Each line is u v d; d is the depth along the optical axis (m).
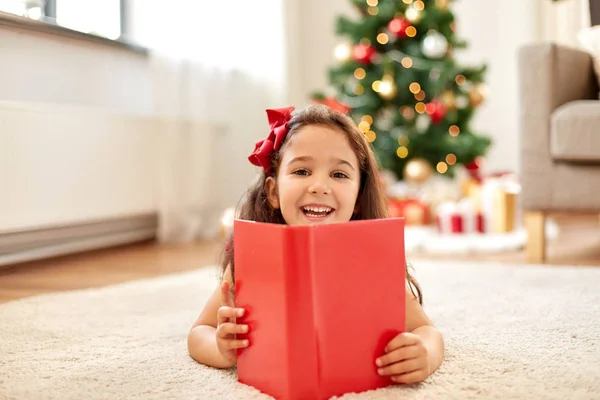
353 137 1.02
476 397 0.82
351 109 3.26
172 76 2.75
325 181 0.96
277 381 0.82
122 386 0.90
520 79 2.14
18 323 1.29
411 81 3.21
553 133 2.06
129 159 2.59
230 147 3.18
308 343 0.80
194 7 2.86
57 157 2.21
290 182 0.97
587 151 2.00
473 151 3.20
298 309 0.79
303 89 4.18
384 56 3.21
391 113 3.33
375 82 3.20
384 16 3.21
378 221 0.85
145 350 1.10
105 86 2.64
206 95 2.96
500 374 0.92
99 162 2.42
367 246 0.84
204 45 2.93
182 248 2.63
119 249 2.61
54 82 2.38
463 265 1.98
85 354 1.07
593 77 2.32
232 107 3.18
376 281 0.85
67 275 1.98
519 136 2.16
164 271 2.05
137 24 2.81
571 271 1.80
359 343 0.84
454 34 3.32
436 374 0.92
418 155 3.26
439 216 2.84
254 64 3.29
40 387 0.90
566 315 1.28
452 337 1.13
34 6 2.38
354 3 3.38
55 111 2.20
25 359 1.05
